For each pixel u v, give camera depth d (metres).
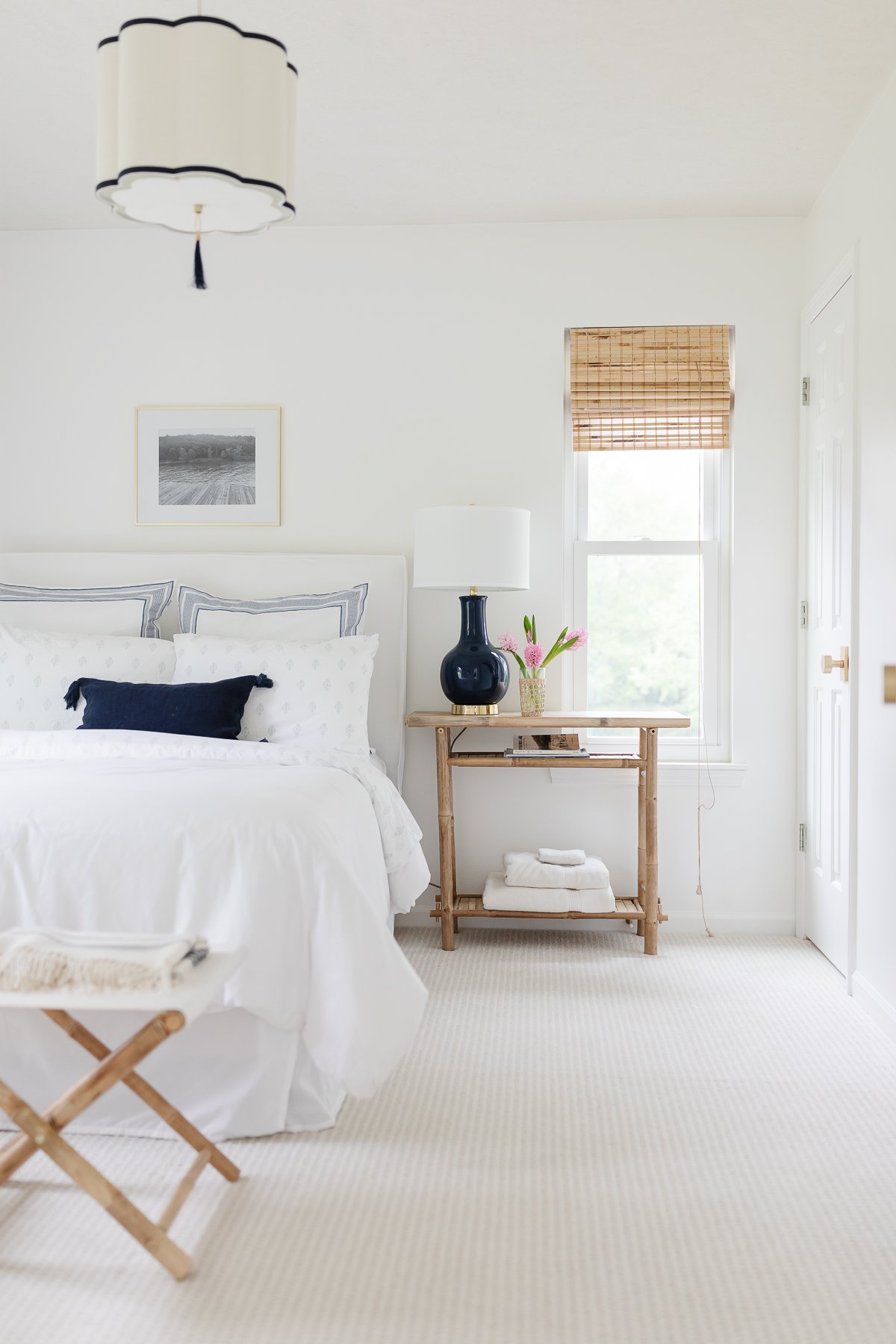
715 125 3.35
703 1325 1.70
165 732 3.25
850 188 3.45
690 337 4.12
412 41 2.85
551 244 4.16
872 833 3.15
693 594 4.24
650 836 3.82
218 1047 2.33
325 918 2.28
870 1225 1.99
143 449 4.26
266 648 3.61
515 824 4.20
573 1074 2.72
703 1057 2.83
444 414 4.19
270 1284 1.80
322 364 4.22
